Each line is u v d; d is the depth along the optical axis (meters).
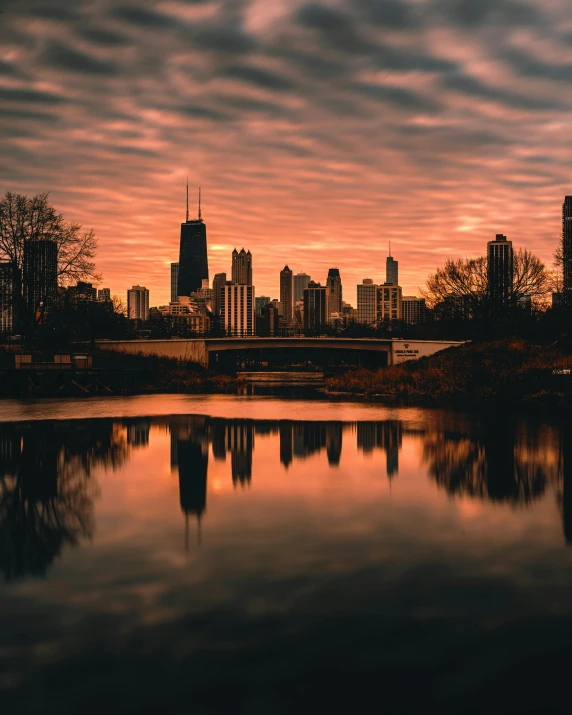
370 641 10.92
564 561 14.63
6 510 19.19
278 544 15.92
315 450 29.94
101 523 17.80
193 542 16.08
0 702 9.37
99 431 36.78
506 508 19.19
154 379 82.31
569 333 75.56
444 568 14.22
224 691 9.60
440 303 100.19
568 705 9.27
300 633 11.20
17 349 76.12
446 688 9.63
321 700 9.38
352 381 78.38
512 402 54.03
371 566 14.35
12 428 37.94
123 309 138.38
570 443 31.52
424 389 66.25
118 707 9.27
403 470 25.02
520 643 10.84
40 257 72.88
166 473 24.64
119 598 12.69
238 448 30.69
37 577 13.79
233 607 12.24
